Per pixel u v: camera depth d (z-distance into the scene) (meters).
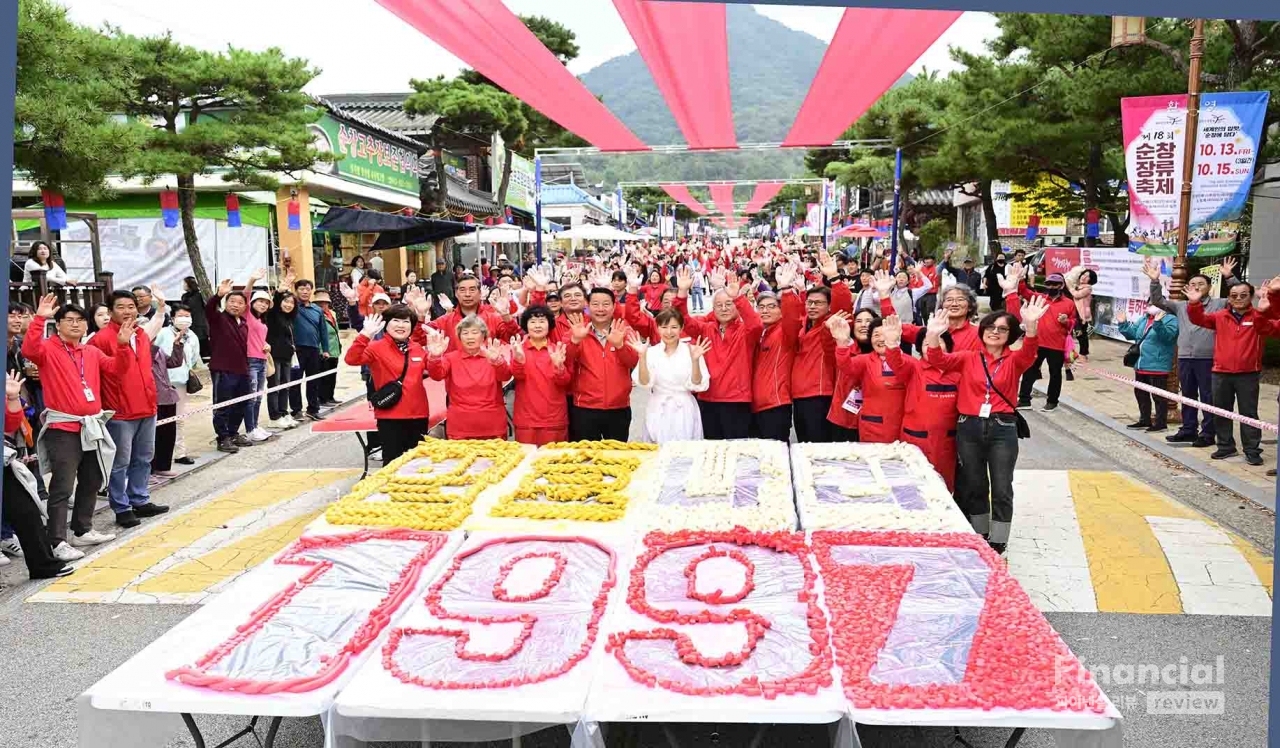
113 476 7.20
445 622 3.91
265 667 3.55
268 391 10.62
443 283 18.42
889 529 4.87
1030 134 16.14
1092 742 3.21
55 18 8.83
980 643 3.61
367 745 3.92
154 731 3.52
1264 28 12.26
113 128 9.53
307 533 4.94
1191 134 10.10
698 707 3.20
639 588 4.13
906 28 6.82
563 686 3.37
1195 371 9.23
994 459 6.00
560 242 41.97
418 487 5.65
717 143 14.33
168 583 6.11
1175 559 6.23
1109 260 15.68
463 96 22.17
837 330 6.59
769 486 5.45
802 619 3.87
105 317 7.65
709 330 7.37
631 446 6.63
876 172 24.00
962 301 6.52
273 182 14.98
